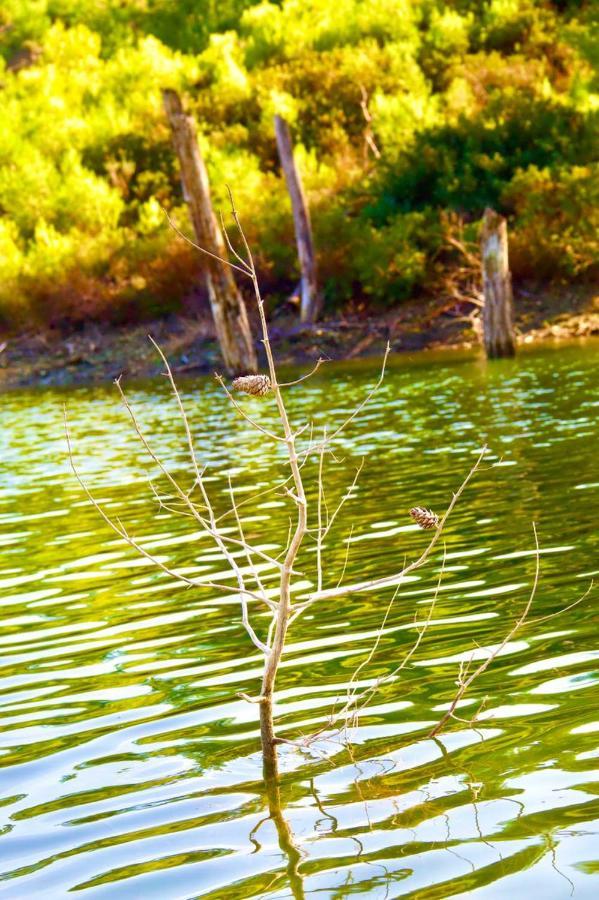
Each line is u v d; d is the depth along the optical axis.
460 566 7.08
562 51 33.62
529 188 27.58
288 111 34.53
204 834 3.75
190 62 40.12
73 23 49.41
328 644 5.82
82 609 7.16
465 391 17.56
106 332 31.98
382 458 12.09
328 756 4.34
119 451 15.32
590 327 25.58
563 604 5.99
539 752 4.10
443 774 4.02
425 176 29.58
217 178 31.50
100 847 3.74
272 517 9.53
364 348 27.62
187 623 6.58
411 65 34.81
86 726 5.00
